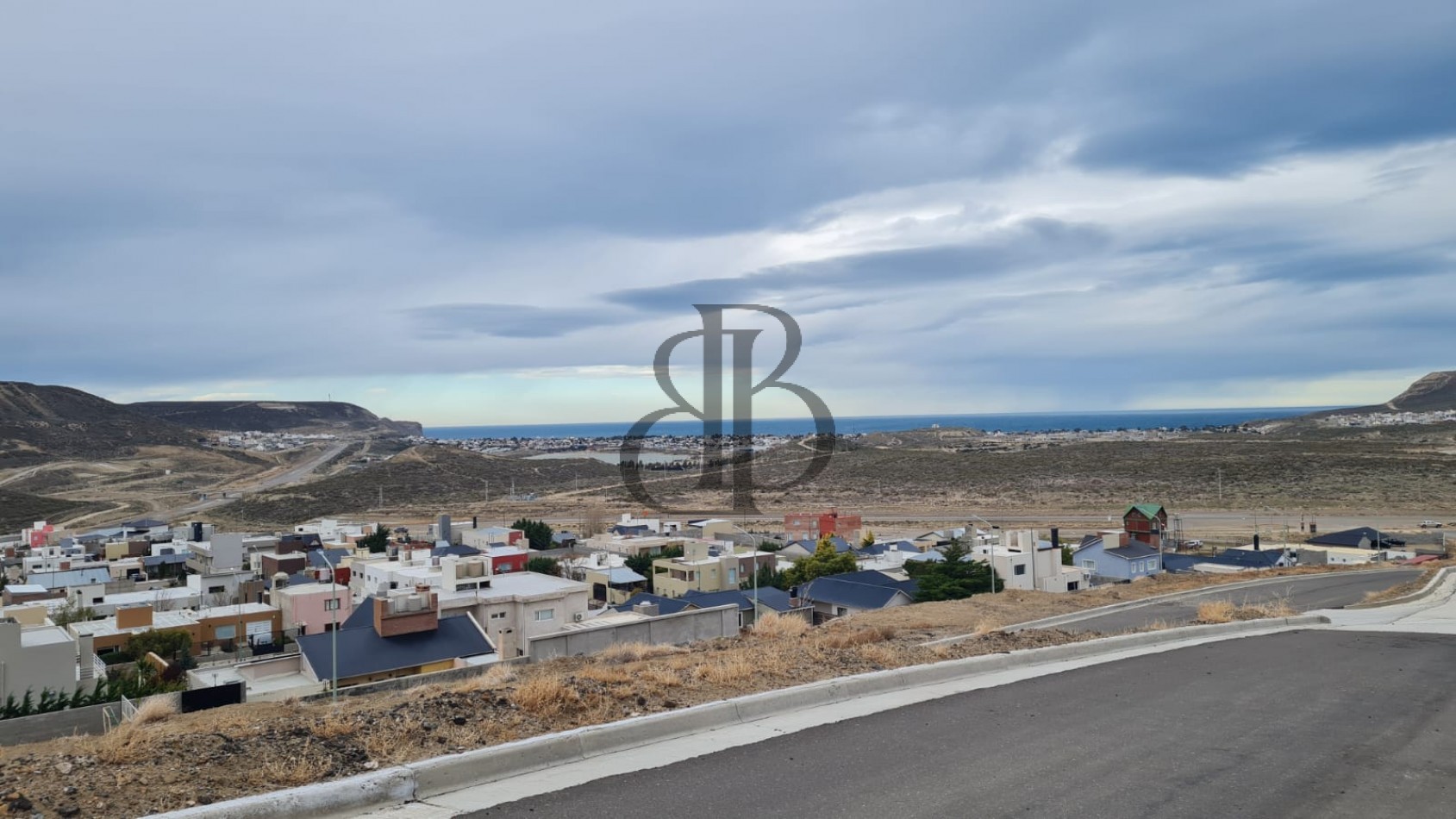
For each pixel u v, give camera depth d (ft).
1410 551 149.48
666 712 21.74
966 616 53.93
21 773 16.58
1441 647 35.22
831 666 29.45
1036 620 51.85
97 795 15.57
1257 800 16.65
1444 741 20.86
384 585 128.77
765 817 15.37
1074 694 26.05
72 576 162.61
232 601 151.53
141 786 16.14
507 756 18.10
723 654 32.32
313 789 15.37
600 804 16.01
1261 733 21.58
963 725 22.18
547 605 103.55
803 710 24.03
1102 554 147.33
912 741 20.63
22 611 108.27
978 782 17.52
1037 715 23.36
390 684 49.32
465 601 100.58
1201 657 33.09
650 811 15.64
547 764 18.61
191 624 121.08
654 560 172.04
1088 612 54.90
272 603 135.03
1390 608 50.62
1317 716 23.39
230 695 46.03
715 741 20.62
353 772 17.61
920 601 110.11
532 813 15.51
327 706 27.37
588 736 19.61
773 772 18.12
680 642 63.87
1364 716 23.41
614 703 23.32
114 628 117.39
